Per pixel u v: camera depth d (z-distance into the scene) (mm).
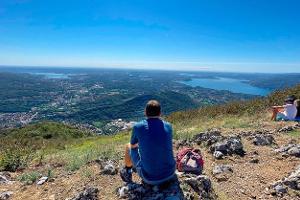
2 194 6973
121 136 20875
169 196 5660
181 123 19141
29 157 10508
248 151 9258
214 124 15805
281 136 11242
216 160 8578
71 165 8414
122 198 6102
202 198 6047
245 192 6723
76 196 6293
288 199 6461
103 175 7324
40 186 7289
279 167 8039
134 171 7309
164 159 5887
